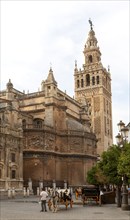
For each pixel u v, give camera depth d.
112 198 43.56
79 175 82.56
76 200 49.41
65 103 93.00
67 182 78.81
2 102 82.94
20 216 26.28
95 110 128.62
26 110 90.44
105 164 39.12
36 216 26.25
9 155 64.62
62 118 87.44
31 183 67.38
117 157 35.34
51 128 81.88
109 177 35.53
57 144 83.06
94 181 53.00
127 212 29.38
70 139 84.38
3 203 44.25
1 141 63.16
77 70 137.38
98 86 130.12
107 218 24.19
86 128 99.88
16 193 63.69
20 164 68.00
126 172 28.80
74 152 83.56
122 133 31.33
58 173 81.19
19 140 69.00
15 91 98.44
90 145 88.25
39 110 88.50
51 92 85.62
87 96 131.88
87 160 85.12
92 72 133.00
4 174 62.59
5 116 67.75
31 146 75.94
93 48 139.88
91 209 33.41
